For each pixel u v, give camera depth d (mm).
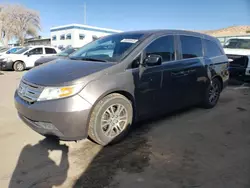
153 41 3859
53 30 44312
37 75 3314
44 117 2916
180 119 4547
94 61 3586
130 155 3113
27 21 45594
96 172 2723
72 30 39594
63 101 2877
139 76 3518
